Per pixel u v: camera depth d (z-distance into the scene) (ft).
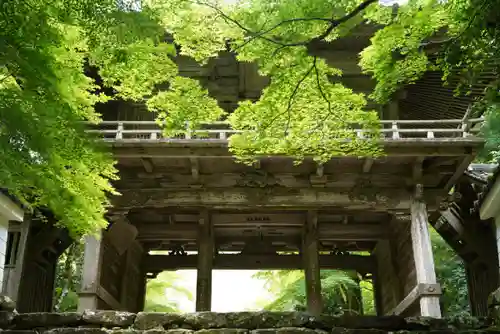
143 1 24.76
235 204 53.47
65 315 29.43
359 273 73.61
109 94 59.57
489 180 41.09
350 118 30.25
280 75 27.86
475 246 58.95
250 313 29.78
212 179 53.11
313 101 29.09
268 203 53.11
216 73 61.52
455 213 59.62
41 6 22.45
